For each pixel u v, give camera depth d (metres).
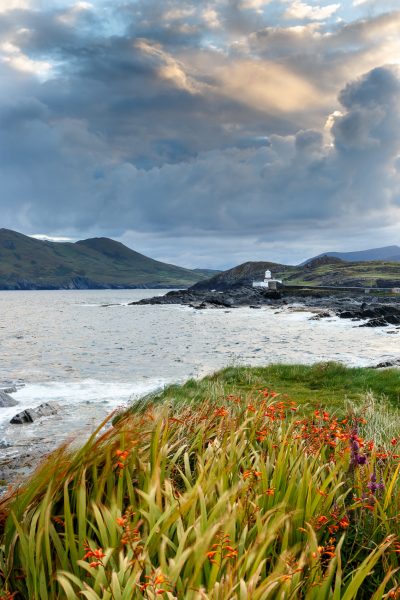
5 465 11.65
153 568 3.16
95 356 37.59
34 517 3.52
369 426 8.61
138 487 4.31
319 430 5.99
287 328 70.00
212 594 2.91
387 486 4.88
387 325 75.69
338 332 63.88
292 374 19.97
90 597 2.81
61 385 24.75
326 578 3.15
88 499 4.11
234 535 3.47
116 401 20.22
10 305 158.88
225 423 6.01
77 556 3.39
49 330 64.56
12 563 3.47
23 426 16.19
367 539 4.23
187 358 36.53
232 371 21.28
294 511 3.61
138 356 37.62
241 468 4.96
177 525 3.47
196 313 111.38
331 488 4.70
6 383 25.50
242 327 71.12
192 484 4.55
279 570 3.13
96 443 4.45
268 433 5.76
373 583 3.83
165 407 5.94
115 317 96.44
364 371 19.88
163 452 4.49
